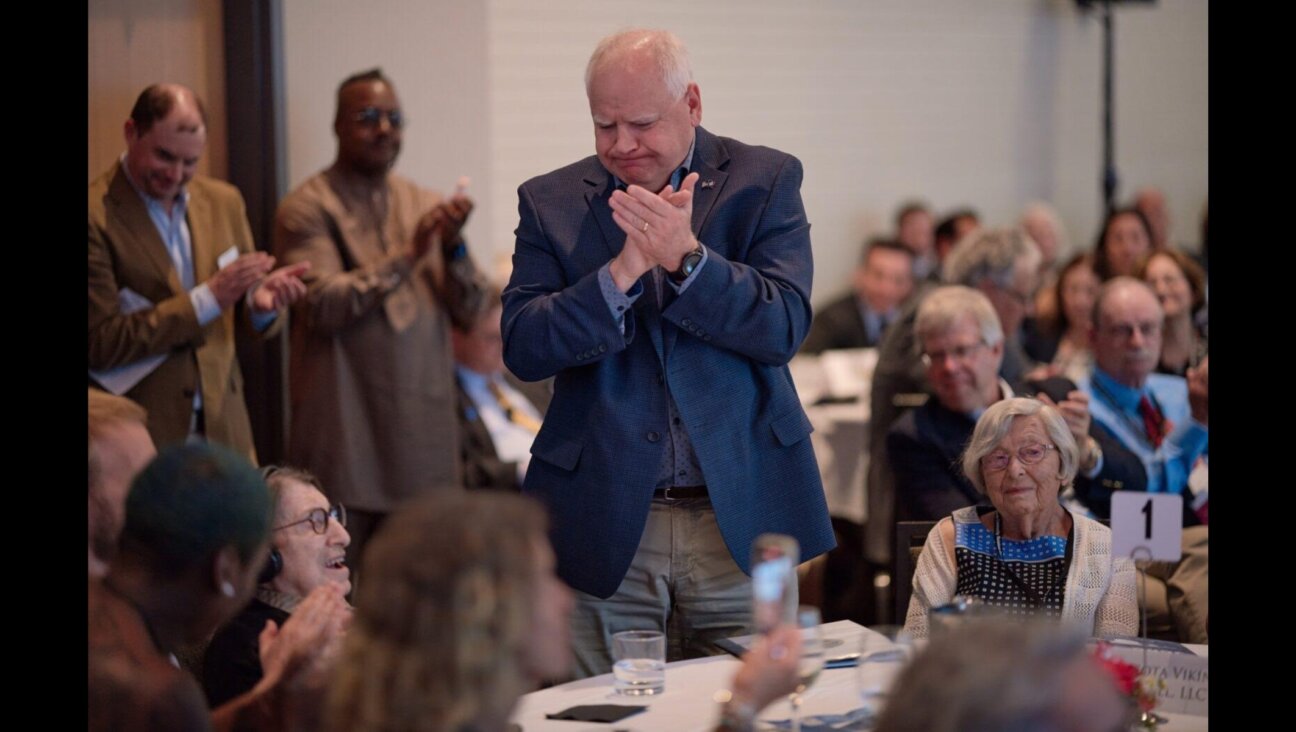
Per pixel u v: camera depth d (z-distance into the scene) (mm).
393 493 8328
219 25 8914
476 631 2668
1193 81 18375
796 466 5016
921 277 15383
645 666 4293
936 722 2408
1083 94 17766
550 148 14586
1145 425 7586
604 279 4641
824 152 16344
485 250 10516
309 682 3705
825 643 4789
